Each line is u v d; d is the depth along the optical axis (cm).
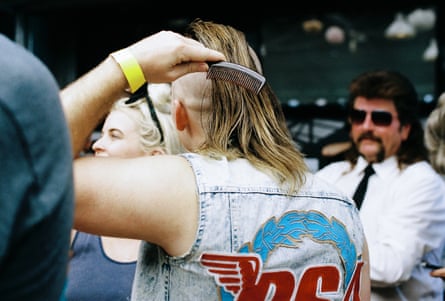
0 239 65
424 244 228
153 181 104
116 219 101
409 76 466
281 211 112
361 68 489
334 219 118
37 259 69
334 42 467
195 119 121
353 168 257
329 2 446
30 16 427
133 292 114
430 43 457
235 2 441
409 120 251
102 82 105
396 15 455
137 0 426
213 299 106
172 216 104
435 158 267
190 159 111
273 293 109
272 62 464
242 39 126
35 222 68
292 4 445
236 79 114
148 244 112
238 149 120
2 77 66
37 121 68
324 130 431
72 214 74
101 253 183
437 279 239
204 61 112
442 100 266
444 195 238
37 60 73
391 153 248
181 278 107
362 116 249
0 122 65
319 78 468
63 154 72
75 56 440
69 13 433
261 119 121
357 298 123
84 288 176
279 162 118
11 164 66
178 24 441
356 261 120
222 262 106
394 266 217
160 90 199
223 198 108
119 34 443
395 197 234
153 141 197
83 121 103
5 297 69
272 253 109
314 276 112
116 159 106
